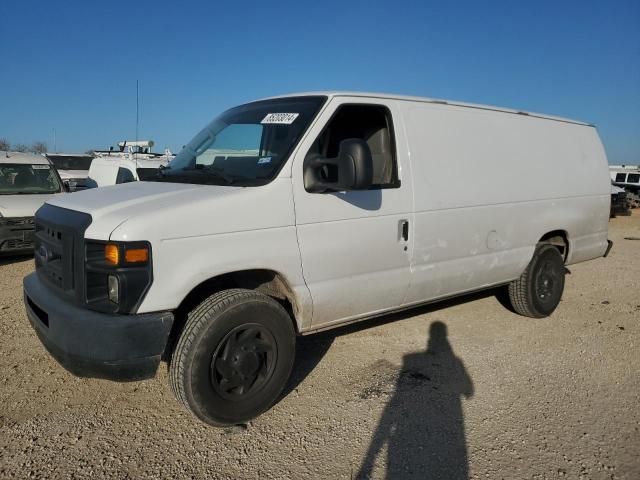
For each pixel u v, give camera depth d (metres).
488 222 4.92
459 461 3.23
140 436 3.42
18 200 8.88
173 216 3.13
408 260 4.31
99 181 13.67
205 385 3.28
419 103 4.49
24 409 3.70
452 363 4.68
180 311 3.56
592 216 6.20
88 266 3.09
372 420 3.68
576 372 4.54
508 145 5.18
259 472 3.08
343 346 5.00
